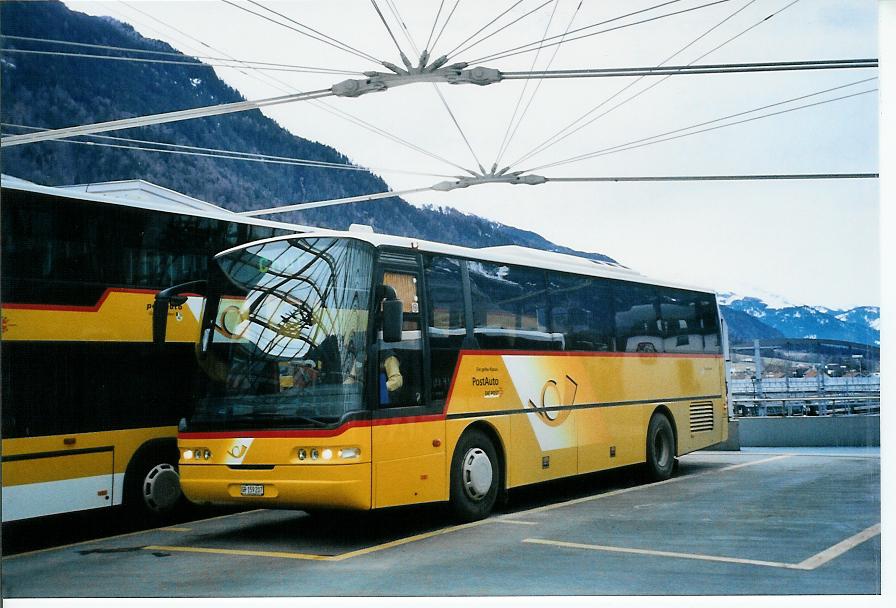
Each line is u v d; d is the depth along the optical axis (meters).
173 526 11.62
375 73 15.95
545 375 12.21
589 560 8.43
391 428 9.36
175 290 10.50
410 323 9.95
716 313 17.59
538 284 12.42
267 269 9.80
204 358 9.80
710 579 7.65
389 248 9.77
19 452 9.94
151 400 11.28
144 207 11.43
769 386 28.72
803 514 11.08
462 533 9.95
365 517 11.74
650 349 15.01
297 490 8.95
